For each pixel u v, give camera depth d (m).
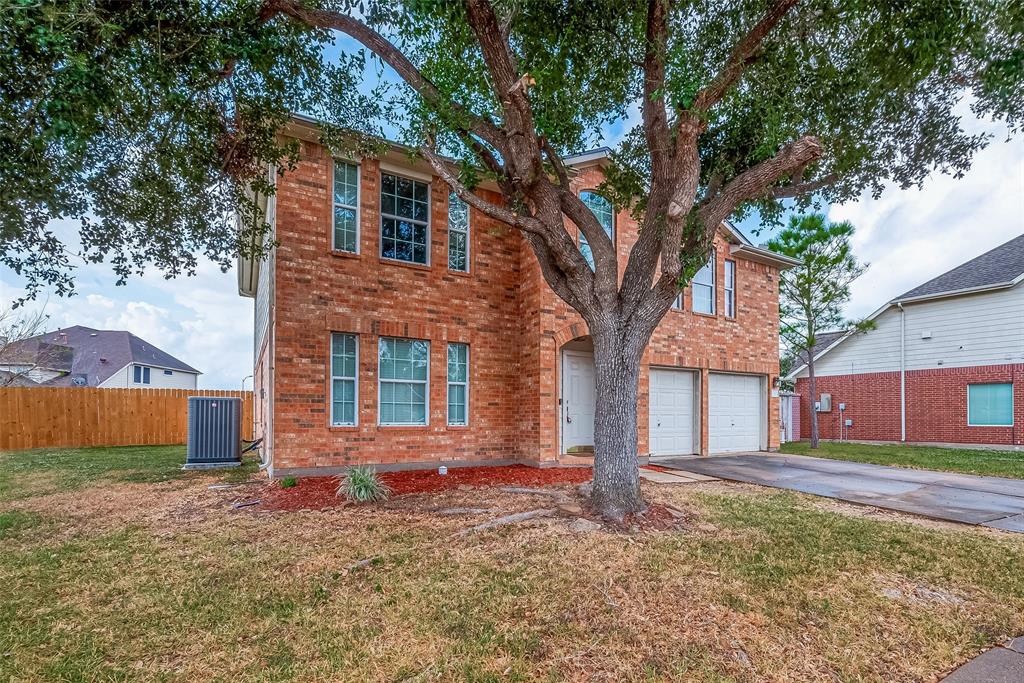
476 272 10.47
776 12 5.20
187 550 5.02
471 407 10.23
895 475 9.83
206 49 5.32
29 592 4.05
